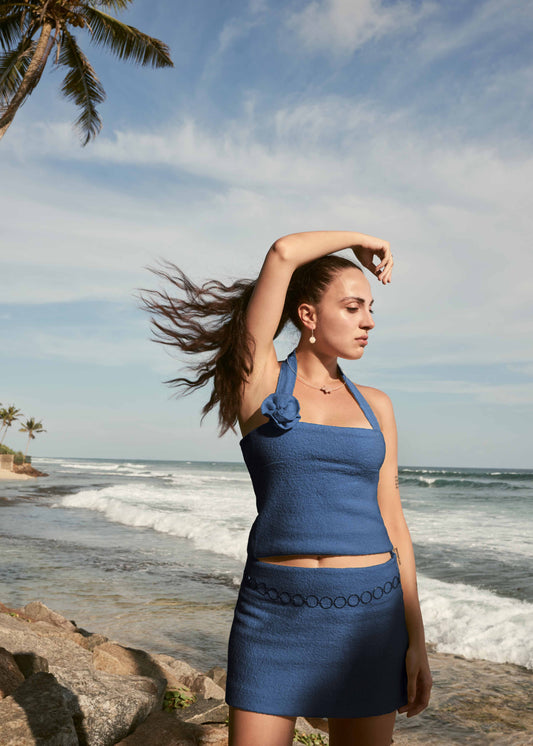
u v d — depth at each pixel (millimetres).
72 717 3059
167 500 28891
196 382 1855
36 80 13984
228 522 19406
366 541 1580
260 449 1626
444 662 6895
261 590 1572
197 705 4141
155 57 16453
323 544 1540
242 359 1691
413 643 1683
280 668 1503
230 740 1558
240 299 1829
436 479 47250
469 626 7984
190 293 1843
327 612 1512
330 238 1685
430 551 14328
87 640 5270
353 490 1599
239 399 1748
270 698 1487
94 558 13312
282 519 1575
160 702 3914
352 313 1715
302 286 1767
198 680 4652
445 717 5348
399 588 1645
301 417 1656
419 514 24500
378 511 1670
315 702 1485
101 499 27703
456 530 18500
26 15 15008
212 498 30438
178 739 3238
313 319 1745
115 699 3312
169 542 16016
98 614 8586
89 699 3242
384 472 1804
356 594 1532
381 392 1859
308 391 1729
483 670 6602
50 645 4152
